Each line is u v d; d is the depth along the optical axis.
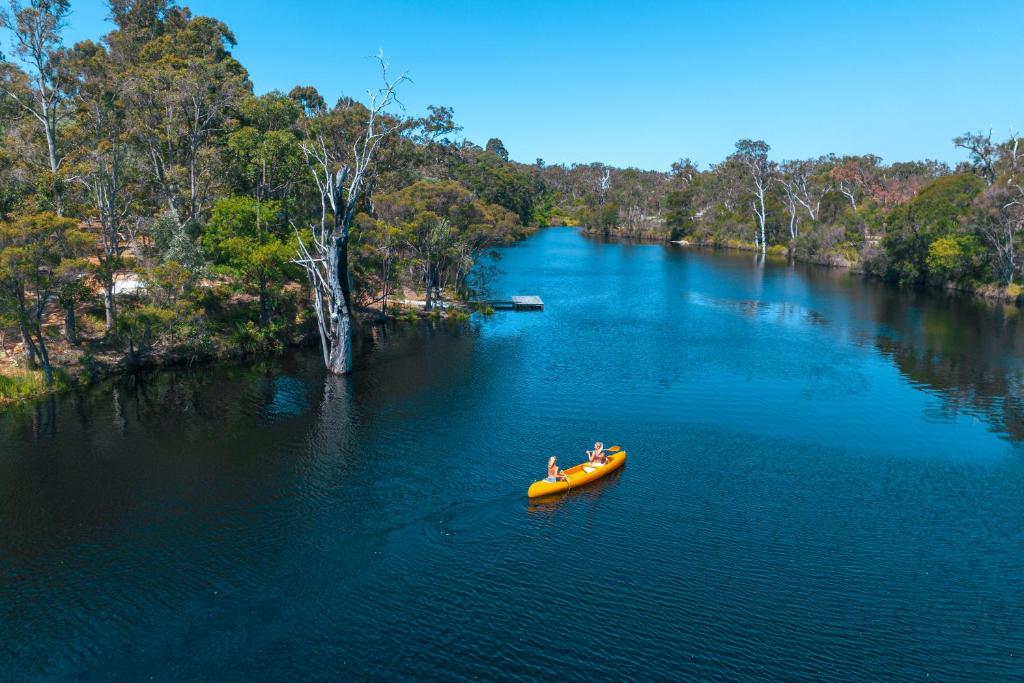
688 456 34.78
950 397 45.00
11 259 38.62
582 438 37.06
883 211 143.62
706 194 196.62
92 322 50.16
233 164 66.75
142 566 24.67
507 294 91.06
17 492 30.48
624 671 19.58
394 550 25.72
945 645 20.81
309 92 105.19
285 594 23.05
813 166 179.88
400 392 45.22
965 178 98.56
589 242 180.62
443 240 72.62
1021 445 36.56
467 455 34.59
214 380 47.66
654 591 23.31
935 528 27.78
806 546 26.27
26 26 47.72
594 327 68.50
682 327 68.75
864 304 84.00
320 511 28.69
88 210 56.78
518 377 49.06
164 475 32.25
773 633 21.27
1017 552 26.03
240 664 19.83
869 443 36.75
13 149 53.00
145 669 19.62
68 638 20.91
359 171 50.25
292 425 38.94
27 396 42.12
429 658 20.09
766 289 97.62
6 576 24.06
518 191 194.25
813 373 50.81
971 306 82.31
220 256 57.81
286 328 59.44
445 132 114.75
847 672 19.61
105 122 57.41
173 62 76.81
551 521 27.97
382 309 70.81
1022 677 19.48
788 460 34.38
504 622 21.70
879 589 23.59
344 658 20.09
